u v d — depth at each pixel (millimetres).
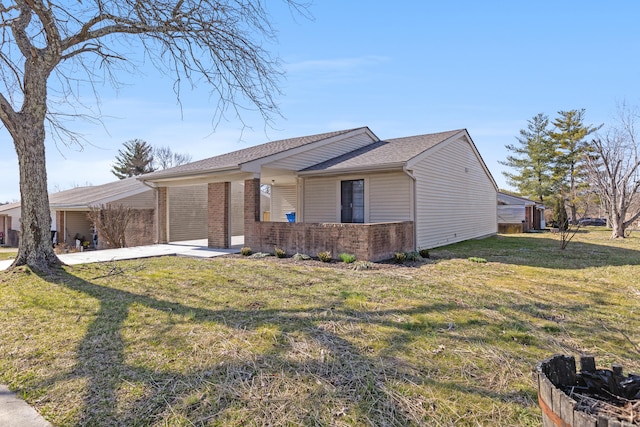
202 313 4566
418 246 11219
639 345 3619
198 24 7363
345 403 2547
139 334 3871
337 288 5887
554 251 11531
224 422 2350
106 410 2492
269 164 11367
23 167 7328
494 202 19609
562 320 4410
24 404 2584
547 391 1681
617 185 17906
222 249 11758
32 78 7301
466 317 4422
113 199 17906
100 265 8195
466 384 2803
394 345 3551
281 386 2777
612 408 1695
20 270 6969
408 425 2301
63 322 4285
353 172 11547
